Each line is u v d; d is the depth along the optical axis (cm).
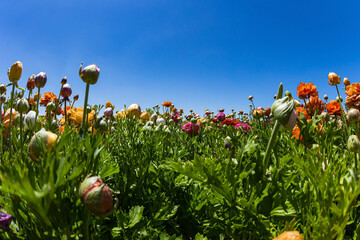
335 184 92
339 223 74
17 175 64
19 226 101
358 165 124
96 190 63
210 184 101
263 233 97
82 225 81
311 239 75
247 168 105
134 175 177
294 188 120
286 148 159
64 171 61
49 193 59
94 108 243
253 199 99
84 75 101
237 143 123
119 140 230
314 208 94
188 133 315
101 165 137
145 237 118
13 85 147
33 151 78
